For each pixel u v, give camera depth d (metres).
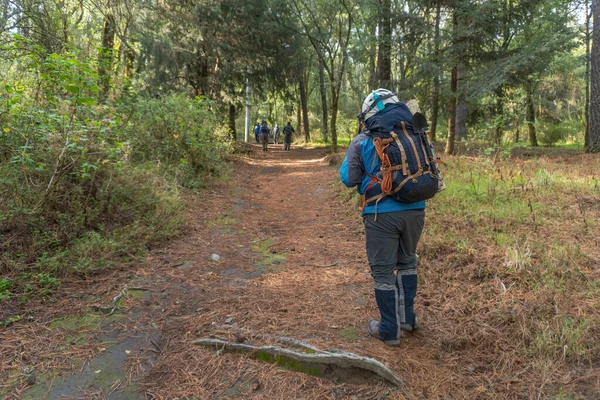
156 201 5.59
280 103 39.94
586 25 13.45
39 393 2.30
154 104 8.06
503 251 3.97
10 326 2.89
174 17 14.34
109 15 9.90
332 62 16.09
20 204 3.99
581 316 2.84
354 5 14.56
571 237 4.21
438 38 11.71
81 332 2.90
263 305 3.38
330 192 8.62
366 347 2.73
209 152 9.54
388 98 2.75
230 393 2.35
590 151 10.99
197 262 4.36
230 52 16.41
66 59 4.75
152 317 3.16
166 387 2.39
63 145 4.30
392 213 2.64
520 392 2.31
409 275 2.89
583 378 2.33
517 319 2.93
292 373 2.51
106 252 4.14
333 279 3.98
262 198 8.66
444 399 2.29
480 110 15.23
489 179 6.93
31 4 7.43
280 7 16.92
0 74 5.83
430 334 2.95
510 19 11.73
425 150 2.64
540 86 19.97
